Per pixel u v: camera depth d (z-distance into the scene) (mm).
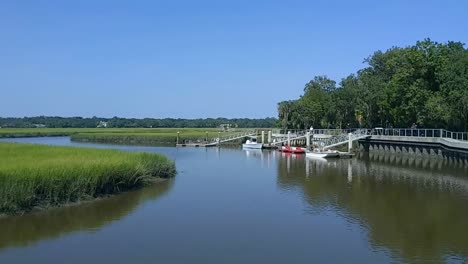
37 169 31875
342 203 35125
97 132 177750
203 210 32656
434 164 61625
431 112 66875
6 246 24172
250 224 28688
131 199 36156
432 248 23875
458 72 65312
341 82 106375
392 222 29094
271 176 51500
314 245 24422
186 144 115062
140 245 24391
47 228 27391
